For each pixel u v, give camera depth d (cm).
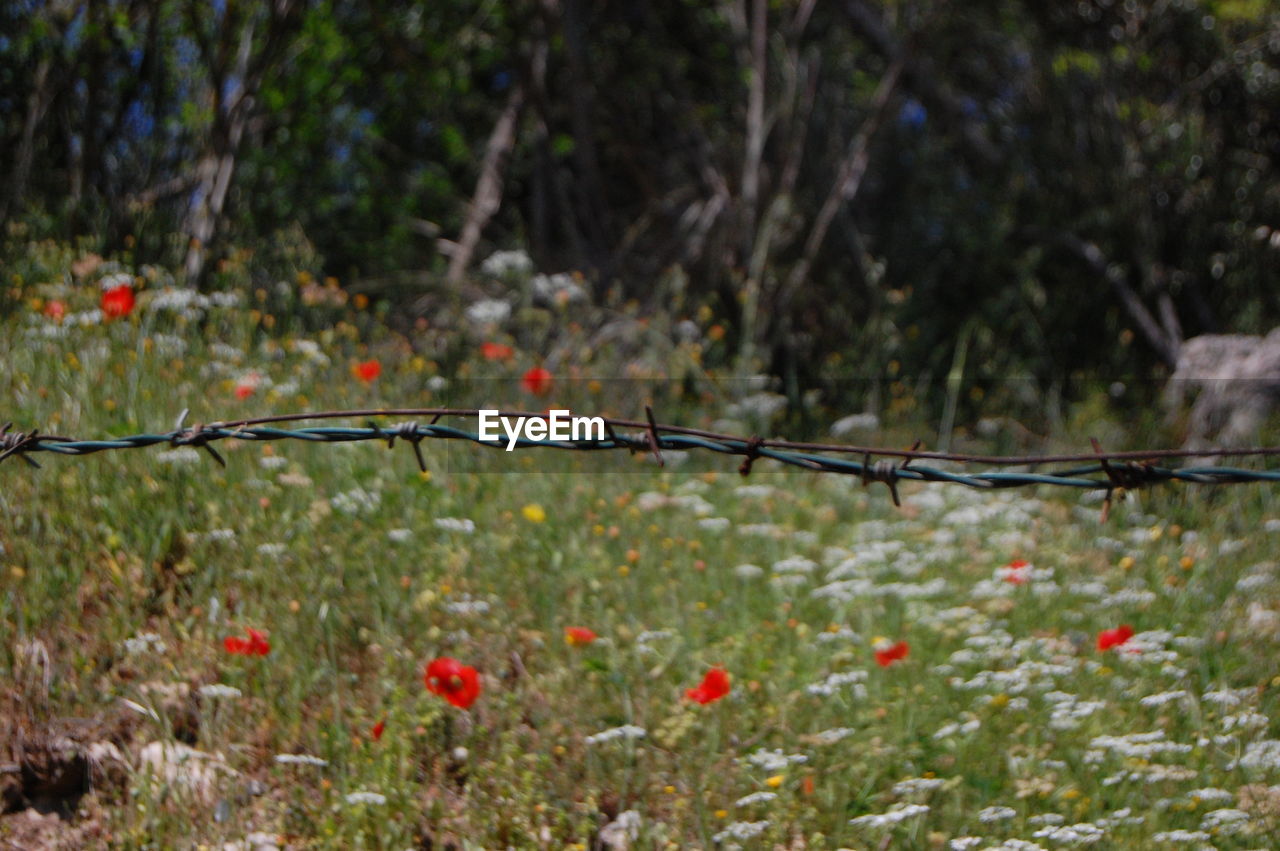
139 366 478
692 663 392
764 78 1054
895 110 1131
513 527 458
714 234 1024
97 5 864
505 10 1091
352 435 272
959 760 347
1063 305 1046
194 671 362
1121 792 333
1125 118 1091
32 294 580
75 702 352
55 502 405
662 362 764
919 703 378
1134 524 539
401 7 1056
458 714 361
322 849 313
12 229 684
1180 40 1109
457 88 1103
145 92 934
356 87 1089
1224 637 412
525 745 355
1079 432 765
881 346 931
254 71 821
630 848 319
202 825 316
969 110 1196
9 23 896
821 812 334
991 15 1176
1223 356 730
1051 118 1127
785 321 953
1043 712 368
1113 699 376
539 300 915
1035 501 561
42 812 325
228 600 397
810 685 364
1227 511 547
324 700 362
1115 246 1062
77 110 912
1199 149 1070
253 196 973
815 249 988
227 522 413
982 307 1050
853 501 581
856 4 1123
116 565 381
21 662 354
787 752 354
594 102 1146
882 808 334
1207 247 1056
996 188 1126
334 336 623
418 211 1097
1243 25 1101
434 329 822
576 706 369
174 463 423
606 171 1167
